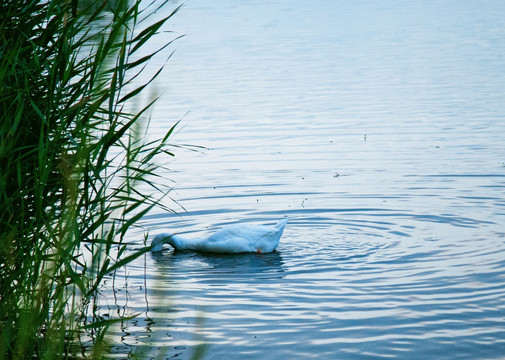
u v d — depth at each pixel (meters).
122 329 15.05
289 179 25.67
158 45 57.44
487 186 24.00
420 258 18.55
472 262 18.16
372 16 68.81
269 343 14.31
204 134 32.50
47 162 13.20
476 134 30.62
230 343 14.36
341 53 51.97
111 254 19.53
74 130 13.45
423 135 30.94
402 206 22.55
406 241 19.81
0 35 13.22
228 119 35.06
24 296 12.25
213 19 70.44
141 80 43.88
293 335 14.63
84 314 15.64
